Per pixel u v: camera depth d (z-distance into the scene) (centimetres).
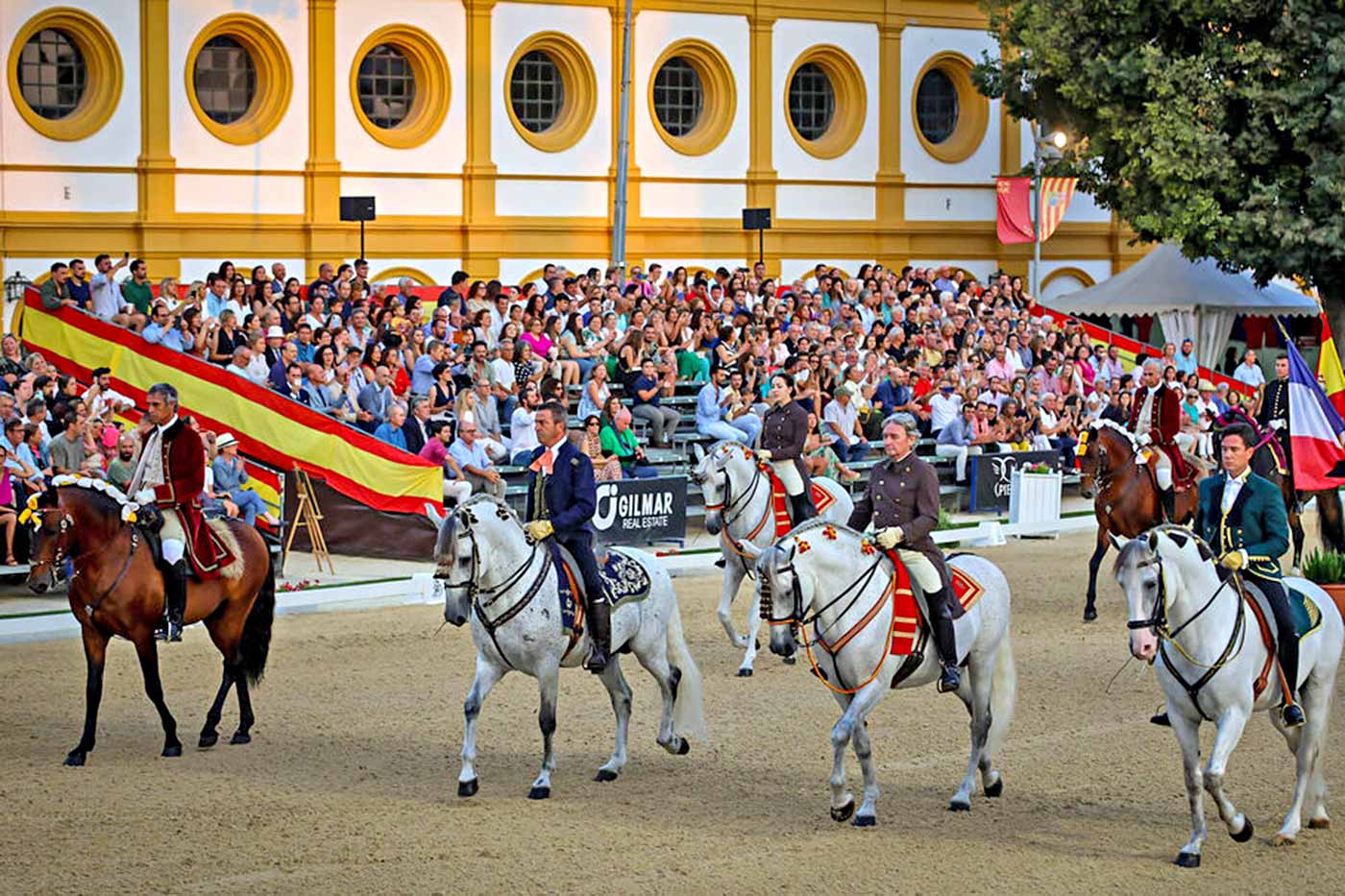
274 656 1747
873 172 4056
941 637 1193
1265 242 3256
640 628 1320
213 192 3359
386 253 3525
